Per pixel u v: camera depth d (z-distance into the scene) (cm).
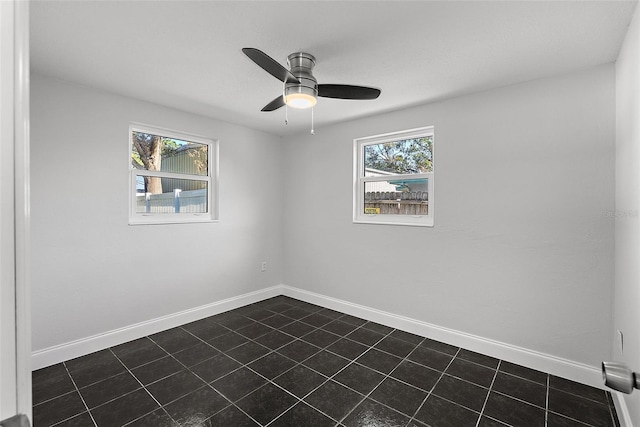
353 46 192
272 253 420
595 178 213
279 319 340
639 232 144
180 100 289
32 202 233
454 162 276
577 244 220
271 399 199
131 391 206
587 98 216
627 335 167
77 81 246
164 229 309
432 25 170
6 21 43
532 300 239
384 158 339
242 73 232
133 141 295
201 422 178
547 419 180
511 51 196
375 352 264
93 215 262
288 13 161
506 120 249
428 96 272
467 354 261
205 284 344
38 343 234
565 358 225
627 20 162
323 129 379
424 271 297
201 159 348
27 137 45
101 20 167
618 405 182
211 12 160
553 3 150
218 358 252
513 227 246
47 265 238
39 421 177
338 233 367
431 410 189
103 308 268
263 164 405
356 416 183
